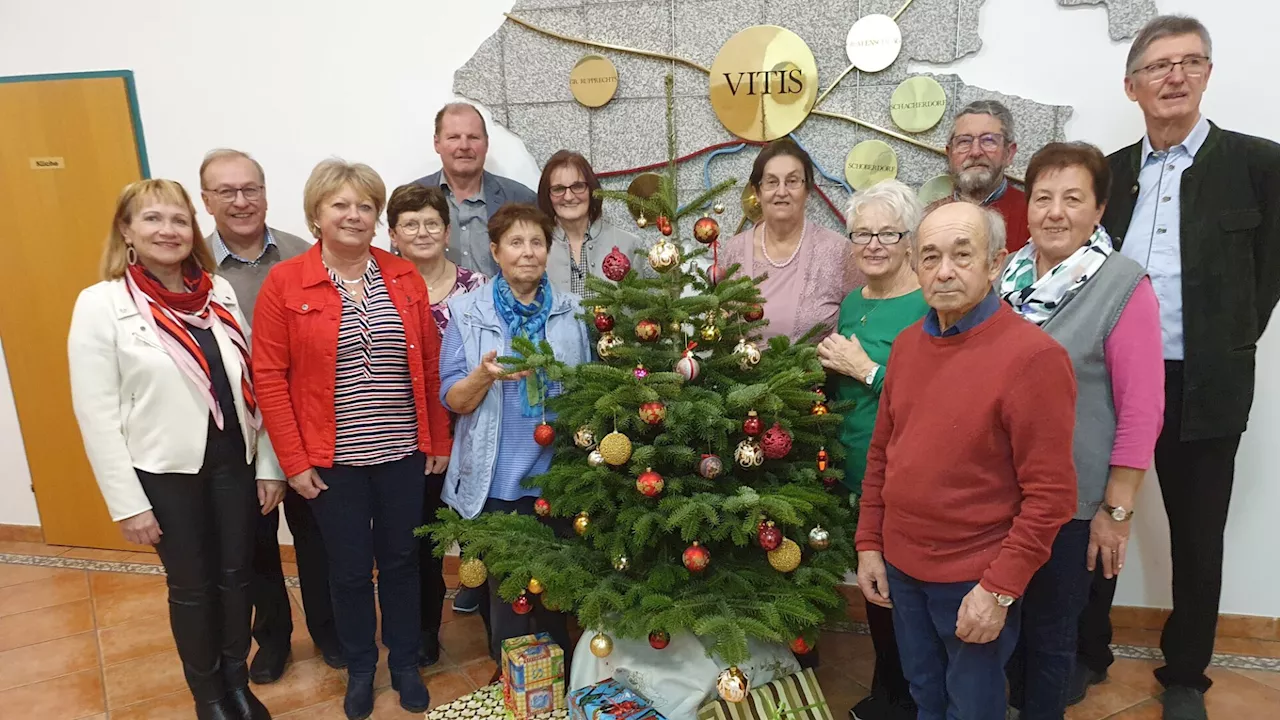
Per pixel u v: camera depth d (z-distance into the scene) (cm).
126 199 195
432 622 269
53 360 357
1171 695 232
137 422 200
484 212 288
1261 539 266
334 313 211
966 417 146
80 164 337
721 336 197
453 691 252
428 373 233
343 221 206
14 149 340
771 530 179
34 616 310
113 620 305
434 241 245
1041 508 140
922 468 154
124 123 331
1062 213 171
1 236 348
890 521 166
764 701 198
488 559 199
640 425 188
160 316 199
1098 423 171
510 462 219
